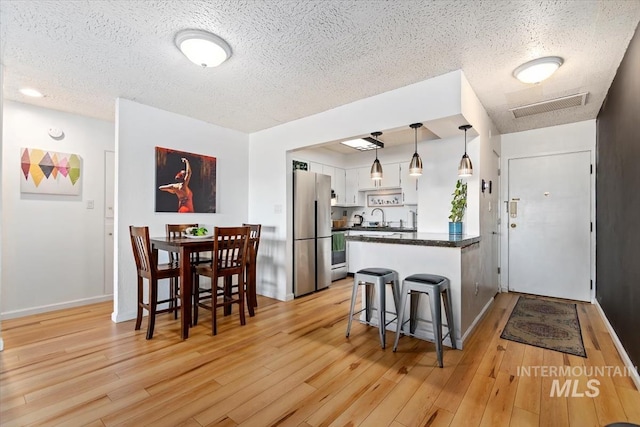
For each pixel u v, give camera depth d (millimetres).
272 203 4070
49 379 1949
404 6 1729
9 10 1741
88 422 1555
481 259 3184
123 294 3059
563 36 2027
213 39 2014
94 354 2301
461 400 1745
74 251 3502
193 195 3688
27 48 2162
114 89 2867
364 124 3088
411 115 2756
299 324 2982
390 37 2037
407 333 2697
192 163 3678
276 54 2248
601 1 1687
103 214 3727
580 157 3811
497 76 2598
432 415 1617
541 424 1546
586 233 3766
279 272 3961
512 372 2047
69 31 1961
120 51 2207
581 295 3779
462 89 2520
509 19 1848
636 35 1947
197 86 2805
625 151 2279
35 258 3240
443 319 2535
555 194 3969
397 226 5711
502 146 4352
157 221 3348
